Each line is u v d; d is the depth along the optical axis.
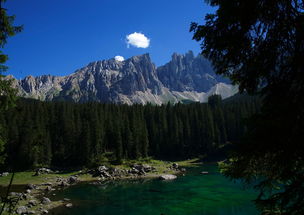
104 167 60.44
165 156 93.12
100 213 26.30
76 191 38.66
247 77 6.49
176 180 46.94
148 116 109.06
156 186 41.41
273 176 5.67
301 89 4.91
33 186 41.72
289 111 4.64
